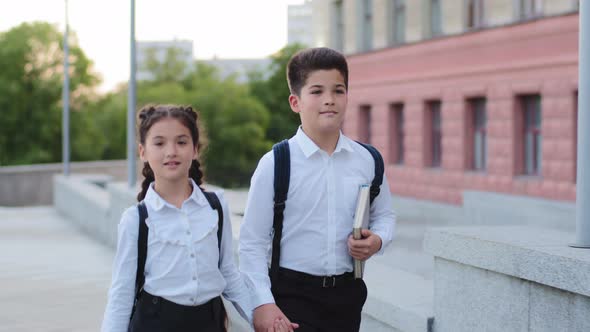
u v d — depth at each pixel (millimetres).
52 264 12758
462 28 23672
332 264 3508
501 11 21969
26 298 9602
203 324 3289
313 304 3518
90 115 64188
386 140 27922
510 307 3859
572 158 18984
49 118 60781
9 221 21641
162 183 3264
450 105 24141
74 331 7758
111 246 15070
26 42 59969
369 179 3605
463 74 23375
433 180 25078
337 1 31344
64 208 23547
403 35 27406
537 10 20844
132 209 3258
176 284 3238
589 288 3307
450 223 18344
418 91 25828
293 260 3516
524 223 14281
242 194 10445
